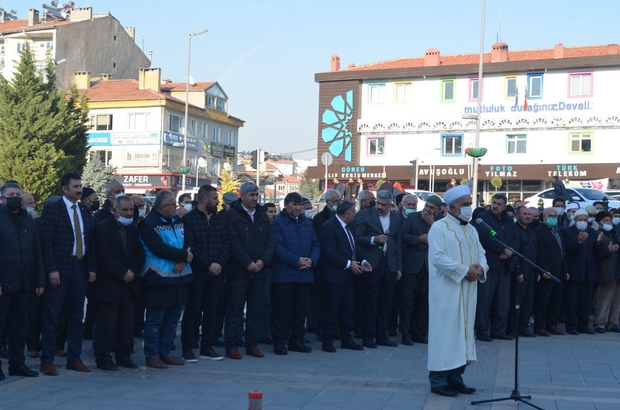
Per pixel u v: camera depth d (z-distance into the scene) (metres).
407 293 11.72
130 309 9.44
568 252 13.41
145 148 58.91
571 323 13.55
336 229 11.05
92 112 60.31
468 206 8.12
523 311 13.01
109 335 9.26
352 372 9.37
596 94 45.47
